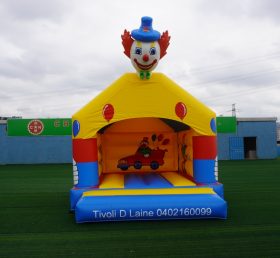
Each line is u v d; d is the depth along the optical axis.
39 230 4.57
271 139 18.38
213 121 5.83
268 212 5.40
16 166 14.95
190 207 4.81
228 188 7.87
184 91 5.79
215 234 4.29
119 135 7.61
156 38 5.47
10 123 14.33
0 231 4.55
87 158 5.55
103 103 5.59
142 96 5.66
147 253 3.68
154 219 4.86
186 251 3.72
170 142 7.71
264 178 9.66
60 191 7.79
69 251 3.78
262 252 3.67
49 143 17.02
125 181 6.22
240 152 17.97
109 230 4.51
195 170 5.82
